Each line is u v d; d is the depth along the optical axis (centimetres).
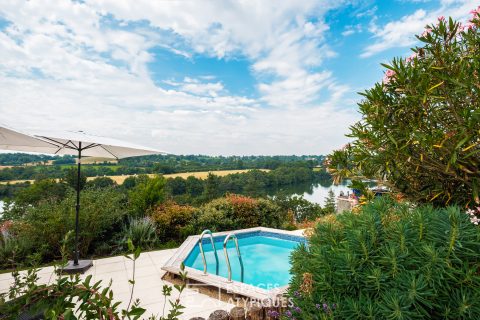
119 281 505
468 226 201
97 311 140
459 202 300
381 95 311
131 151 631
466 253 184
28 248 614
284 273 698
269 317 304
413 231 205
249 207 1030
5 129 310
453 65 271
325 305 203
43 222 650
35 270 159
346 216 272
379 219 232
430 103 287
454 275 184
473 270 177
